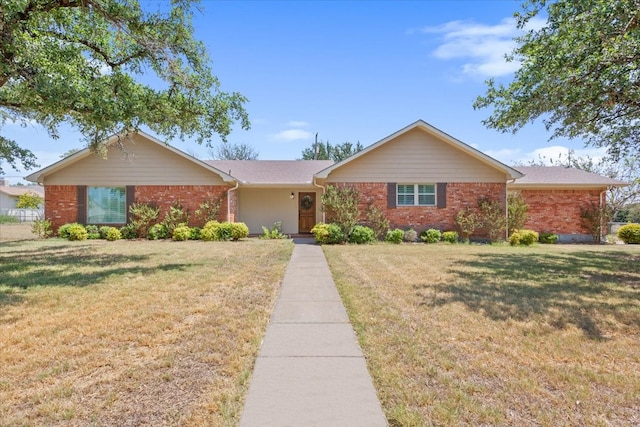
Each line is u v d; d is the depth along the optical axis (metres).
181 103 10.73
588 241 17.41
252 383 3.22
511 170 15.12
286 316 5.20
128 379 3.30
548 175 18.61
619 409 2.87
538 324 4.82
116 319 4.95
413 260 10.36
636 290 6.73
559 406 2.90
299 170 20.22
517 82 9.14
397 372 3.44
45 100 8.05
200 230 16.11
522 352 3.94
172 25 9.63
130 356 3.79
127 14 8.84
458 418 2.70
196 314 5.21
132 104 9.16
